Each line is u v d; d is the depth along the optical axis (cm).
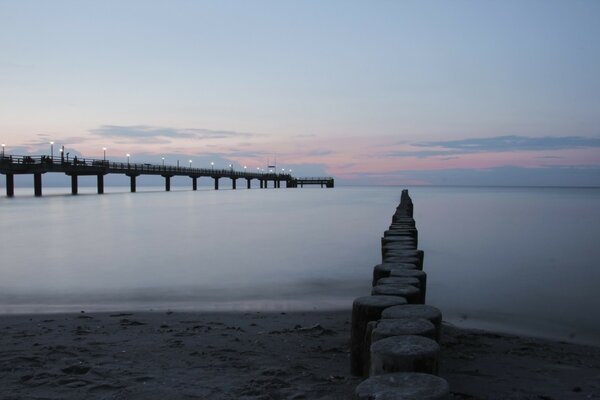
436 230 2673
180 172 8981
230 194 8431
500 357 614
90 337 662
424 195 9094
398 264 614
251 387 464
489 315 923
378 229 2675
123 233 2417
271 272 1387
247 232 2509
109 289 1144
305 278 1296
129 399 438
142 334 683
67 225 2762
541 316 915
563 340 745
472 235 2434
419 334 333
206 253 1772
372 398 236
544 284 1247
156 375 502
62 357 562
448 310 963
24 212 3662
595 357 632
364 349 428
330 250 1861
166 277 1309
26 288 1155
